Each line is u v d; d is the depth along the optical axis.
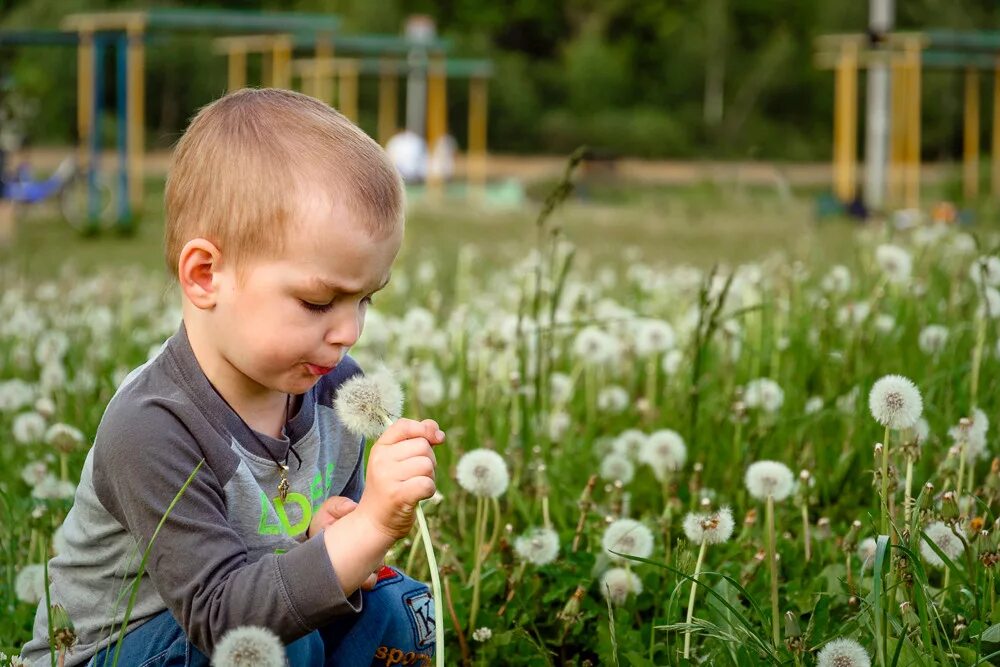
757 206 28.64
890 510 2.93
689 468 4.27
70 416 4.68
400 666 2.68
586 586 3.23
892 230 6.85
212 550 2.37
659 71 62.22
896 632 2.63
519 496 3.79
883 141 25.23
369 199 2.38
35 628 2.67
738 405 4.24
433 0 62.34
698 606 3.20
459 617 3.13
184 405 2.45
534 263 7.12
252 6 55.94
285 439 2.58
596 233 19.81
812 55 60.97
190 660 2.44
